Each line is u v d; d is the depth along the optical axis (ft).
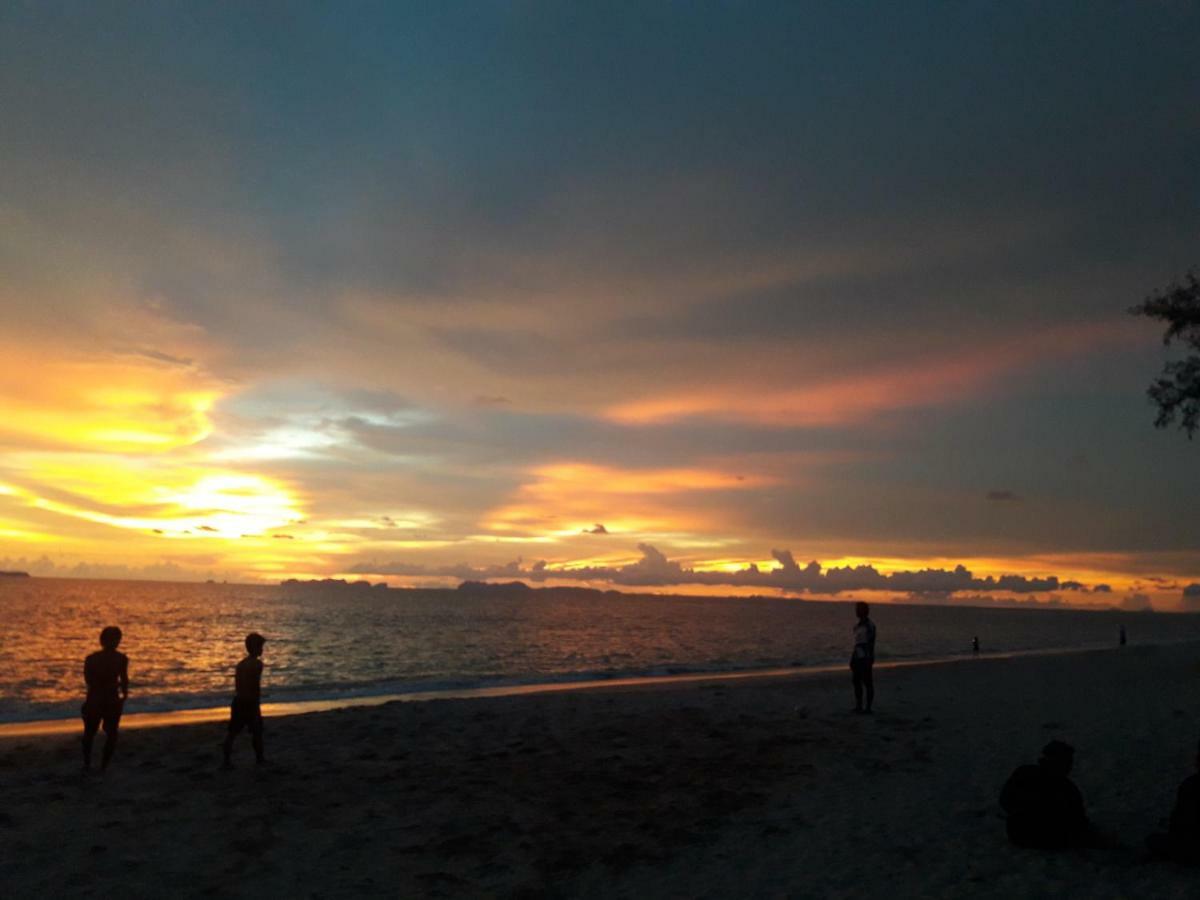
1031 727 44.55
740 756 37.83
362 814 28.14
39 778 33.30
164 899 20.26
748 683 77.41
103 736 45.11
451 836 25.66
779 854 23.66
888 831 25.68
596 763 36.42
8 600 341.21
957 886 20.52
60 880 21.47
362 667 115.24
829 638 228.43
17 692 78.79
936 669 93.86
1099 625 483.10
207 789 31.55
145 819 27.30
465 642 177.17
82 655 124.47
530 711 52.70
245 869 22.54
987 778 32.89
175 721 56.24
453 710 53.36
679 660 133.69
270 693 77.66
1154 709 51.75
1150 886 19.90
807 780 32.96
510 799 30.19
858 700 50.67
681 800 29.99
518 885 21.40
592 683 86.17
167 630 194.29
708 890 20.84
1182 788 22.17
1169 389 62.49
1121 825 25.49
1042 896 19.60
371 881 21.70
